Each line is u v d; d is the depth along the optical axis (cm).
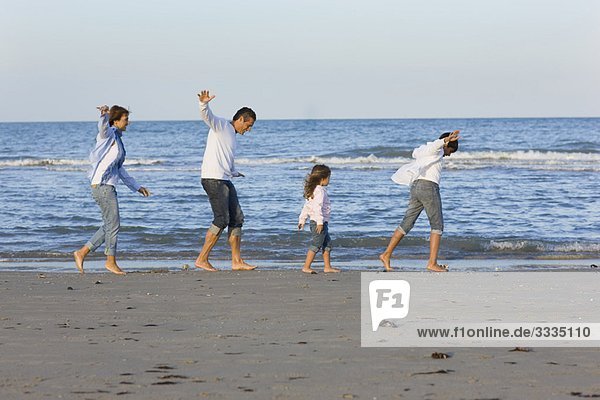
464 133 7669
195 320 710
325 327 669
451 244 1498
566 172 3231
